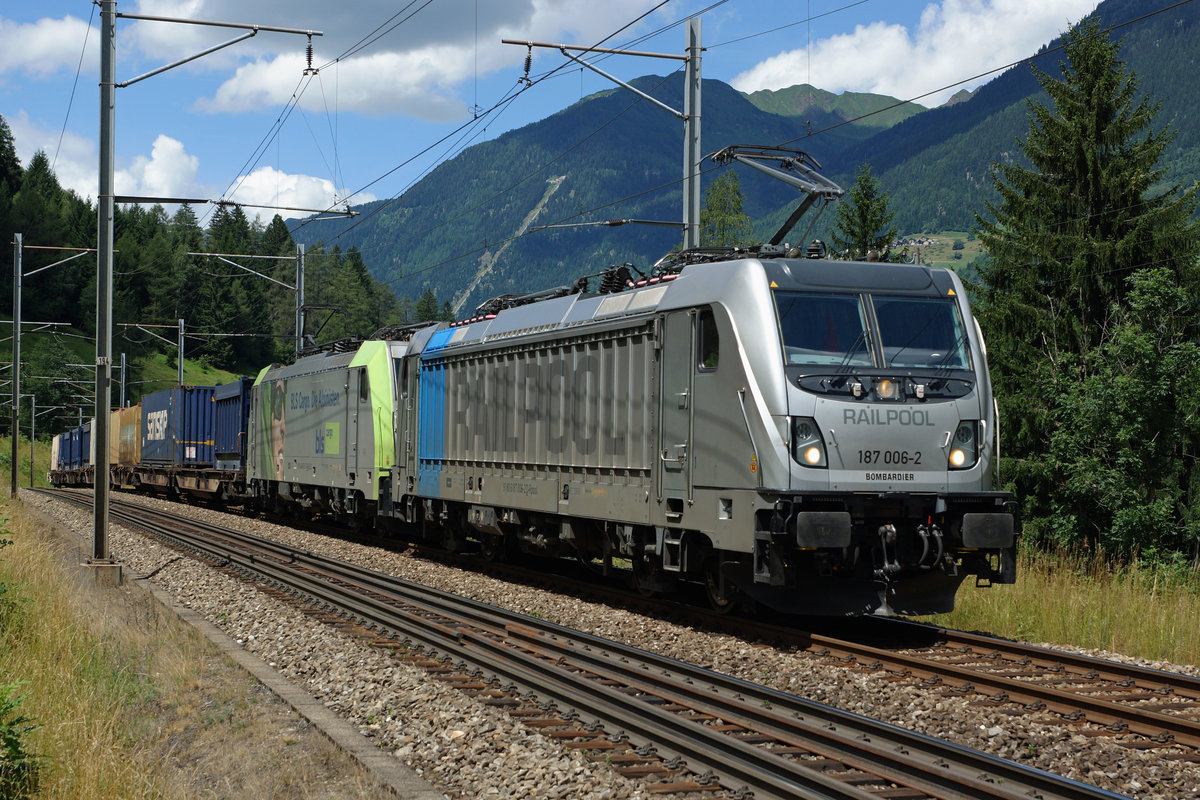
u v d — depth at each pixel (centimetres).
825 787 596
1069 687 883
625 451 1319
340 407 2358
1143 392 2053
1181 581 1830
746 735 727
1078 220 2722
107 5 1681
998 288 2858
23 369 8600
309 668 1017
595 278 1498
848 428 1070
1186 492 2191
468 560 1830
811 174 1476
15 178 13800
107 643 1088
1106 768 667
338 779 689
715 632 1159
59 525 2844
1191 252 2588
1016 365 2692
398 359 2161
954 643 1084
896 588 1126
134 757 718
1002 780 622
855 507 1070
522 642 1084
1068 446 2141
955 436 1116
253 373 13038
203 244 13525
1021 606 1282
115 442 5322
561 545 1559
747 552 1079
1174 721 725
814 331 1102
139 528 2664
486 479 1698
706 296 1170
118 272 12250
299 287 3356
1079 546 2147
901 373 1108
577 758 686
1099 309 2680
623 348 1335
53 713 762
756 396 1080
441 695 863
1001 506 1134
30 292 11538
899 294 1149
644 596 1366
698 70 1873
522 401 1595
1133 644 1103
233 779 700
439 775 694
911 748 691
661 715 743
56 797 629
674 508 1228
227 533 2417
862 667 955
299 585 1511
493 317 1758
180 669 985
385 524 2241
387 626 1188
